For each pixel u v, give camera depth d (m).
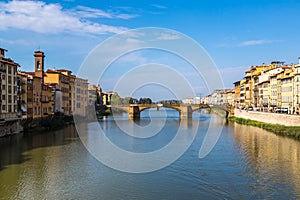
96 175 40.66
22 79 79.62
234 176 39.66
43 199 32.88
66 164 46.00
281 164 44.91
